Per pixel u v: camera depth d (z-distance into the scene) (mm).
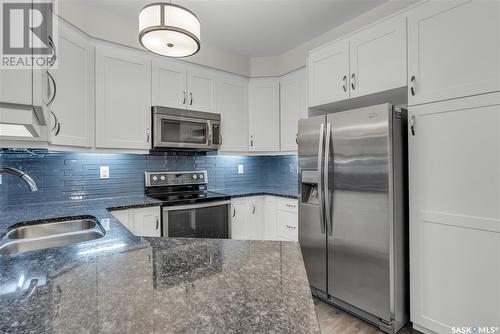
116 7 2248
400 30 1820
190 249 962
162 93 2627
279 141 3227
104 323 499
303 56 2965
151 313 537
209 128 2857
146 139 2525
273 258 875
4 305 563
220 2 2213
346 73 2168
